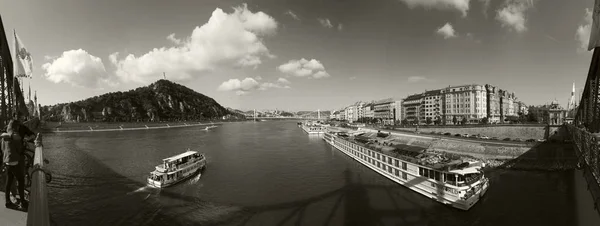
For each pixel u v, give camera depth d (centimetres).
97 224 3394
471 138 7344
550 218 3397
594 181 3052
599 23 1888
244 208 3844
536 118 12725
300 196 4312
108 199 4219
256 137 14612
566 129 7719
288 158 7656
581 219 3334
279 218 3512
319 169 6203
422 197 4169
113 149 9419
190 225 3347
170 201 4128
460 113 13638
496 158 6225
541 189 4416
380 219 3441
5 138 955
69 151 8894
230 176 5584
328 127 18300
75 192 4534
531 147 5984
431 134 8850
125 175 5666
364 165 6575
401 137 9869
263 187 4806
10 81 2998
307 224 3331
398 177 4894
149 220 3494
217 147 10100
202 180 5278
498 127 8931
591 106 3888
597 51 3300
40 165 768
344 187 4747
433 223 3322
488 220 3381
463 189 3672
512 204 3828
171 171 5059
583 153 3819
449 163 4066
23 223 855
